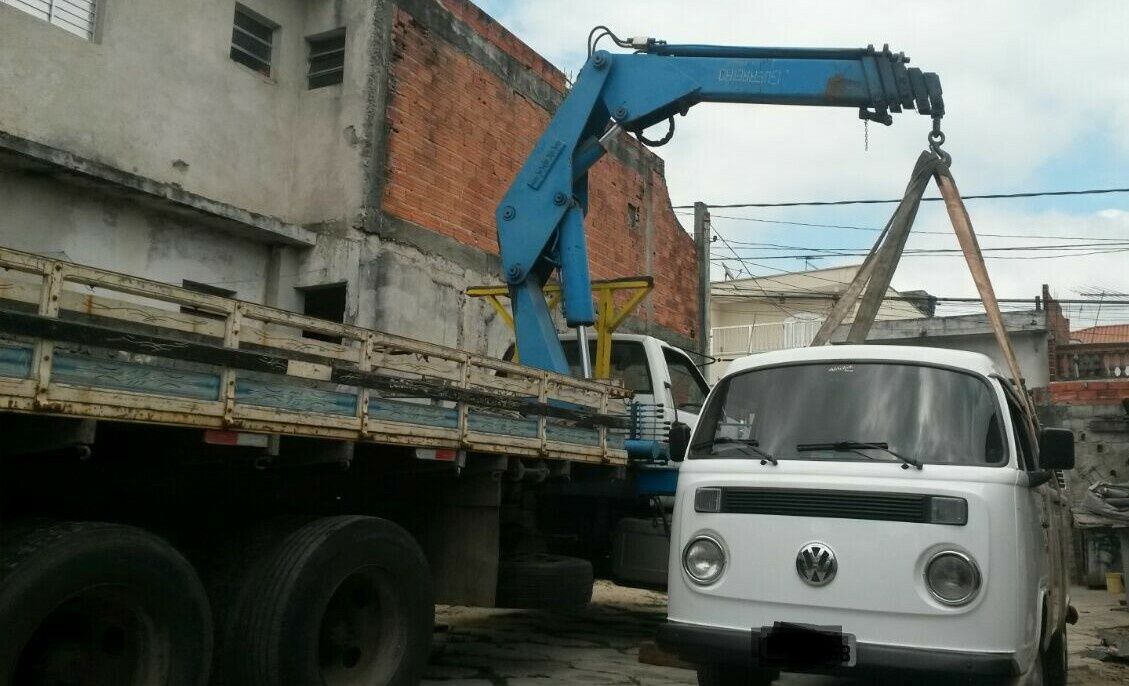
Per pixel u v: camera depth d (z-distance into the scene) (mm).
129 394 3527
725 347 28828
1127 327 38969
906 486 4477
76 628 3602
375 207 12844
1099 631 9516
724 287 33438
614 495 7496
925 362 5055
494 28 15523
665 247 20516
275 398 4145
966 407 4820
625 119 8328
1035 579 4660
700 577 4770
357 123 12914
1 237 9805
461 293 14227
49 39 10273
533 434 5941
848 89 7965
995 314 7008
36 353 3232
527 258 8273
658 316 19953
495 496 5883
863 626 4363
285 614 4297
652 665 6840
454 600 5883
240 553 4594
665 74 8273
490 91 15273
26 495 4105
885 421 4840
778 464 4824
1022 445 5152
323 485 5289
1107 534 16828
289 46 13414
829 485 4582
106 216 10836
